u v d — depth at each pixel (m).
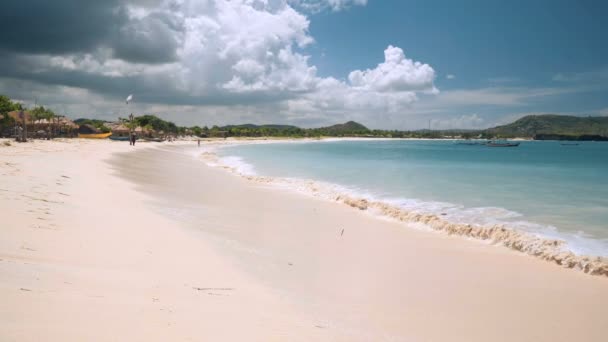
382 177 27.94
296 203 17.50
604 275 8.65
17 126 52.12
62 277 5.10
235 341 4.05
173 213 12.48
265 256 8.76
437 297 7.12
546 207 16.39
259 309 5.34
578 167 41.56
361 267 8.71
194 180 23.47
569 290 7.79
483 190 21.42
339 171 32.56
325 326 5.11
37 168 17.09
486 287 7.82
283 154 63.00
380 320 5.79
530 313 6.62
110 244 7.42
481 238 11.81
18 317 3.57
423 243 11.32
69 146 40.66
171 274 6.30
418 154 71.69
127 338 3.61
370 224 13.74
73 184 14.15
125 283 5.41
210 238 9.65
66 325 3.62
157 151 50.91
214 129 182.50
